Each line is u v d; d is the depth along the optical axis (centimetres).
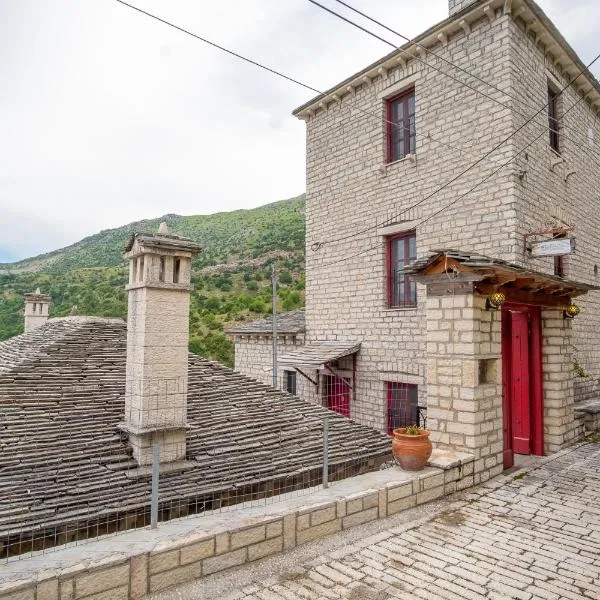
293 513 459
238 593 379
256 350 1609
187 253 644
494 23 1001
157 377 614
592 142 1296
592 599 377
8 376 695
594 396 1198
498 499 610
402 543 476
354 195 1305
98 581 346
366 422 1237
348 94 1333
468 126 1040
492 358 698
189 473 597
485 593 383
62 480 531
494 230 980
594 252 1270
